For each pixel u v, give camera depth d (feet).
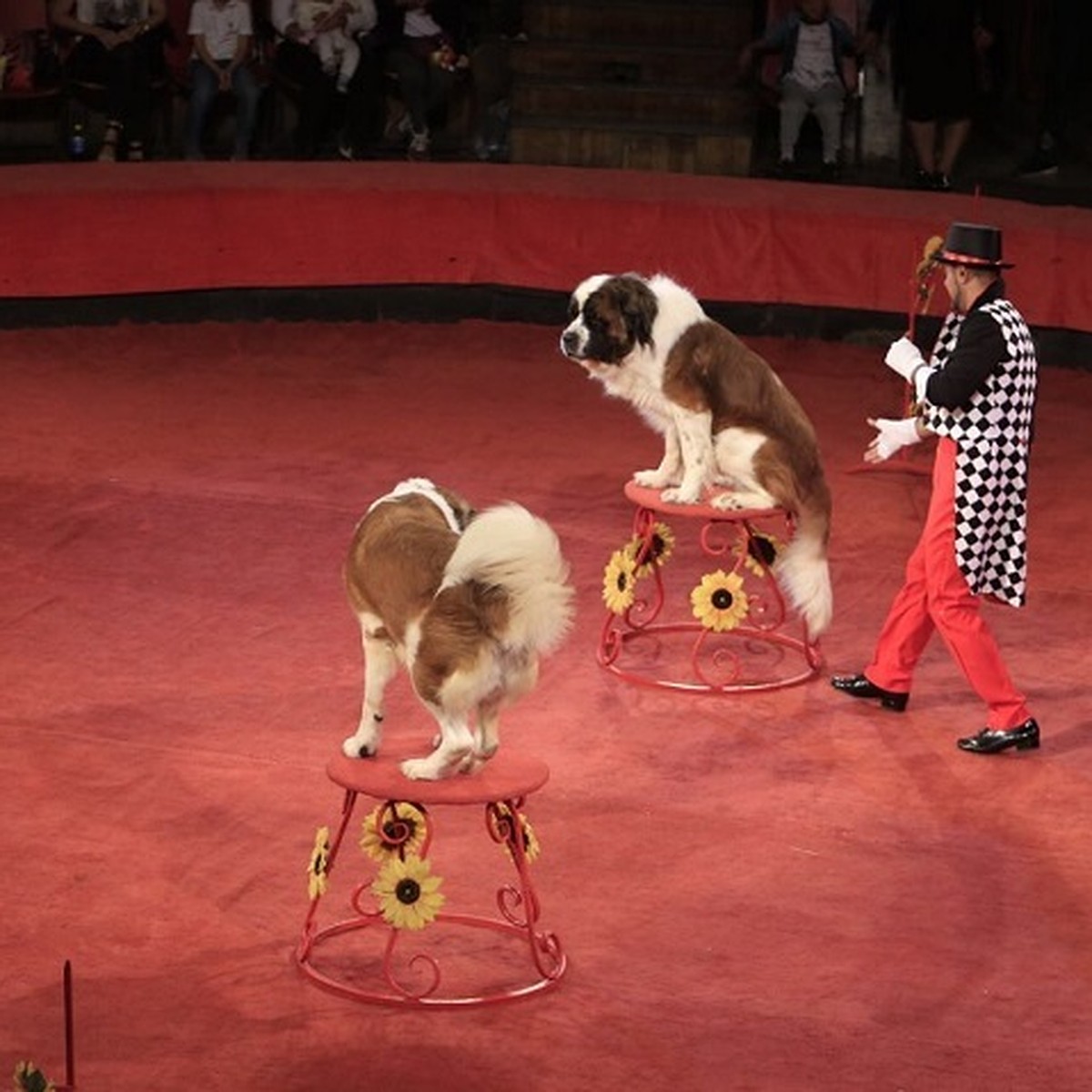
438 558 29.58
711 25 84.53
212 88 80.12
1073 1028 30.45
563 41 84.89
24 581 47.37
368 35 82.07
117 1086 28.14
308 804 36.81
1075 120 90.22
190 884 33.91
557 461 58.08
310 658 43.55
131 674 42.45
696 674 42.27
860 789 38.22
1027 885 34.78
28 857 34.58
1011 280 68.23
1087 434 62.18
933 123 81.25
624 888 34.22
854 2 83.92
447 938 32.42
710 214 70.44
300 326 71.36
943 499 39.29
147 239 69.77
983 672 39.73
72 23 80.02
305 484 55.16
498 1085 28.48
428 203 71.41
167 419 60.75
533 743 39.75
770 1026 30.19
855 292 69.87
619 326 42.06
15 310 69.15
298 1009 30.25
